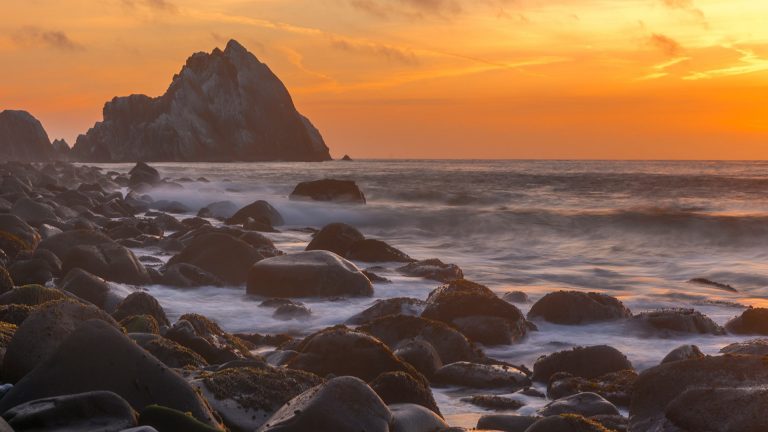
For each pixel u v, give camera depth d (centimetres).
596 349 916
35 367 633
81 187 4344
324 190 3938
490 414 738
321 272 1395
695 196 4166
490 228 2834
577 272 1883
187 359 781
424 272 1616
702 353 968
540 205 3719
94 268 1402
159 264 1669
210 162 18338
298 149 19738
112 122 19012
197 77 19438
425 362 906
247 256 1499
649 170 8181
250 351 948
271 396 671
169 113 18650
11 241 1590
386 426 616
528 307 1349
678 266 1992
